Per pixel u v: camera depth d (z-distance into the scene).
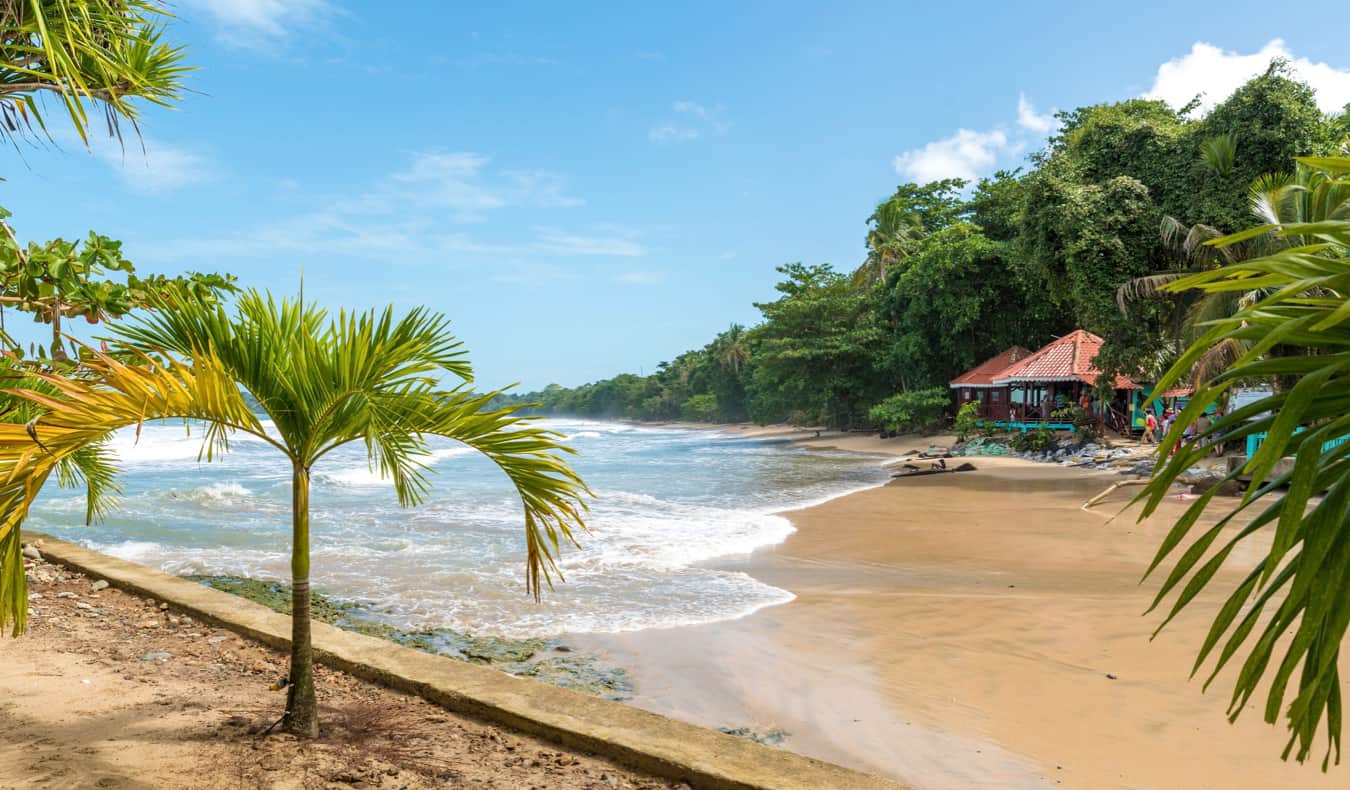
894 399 38.31
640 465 30.16
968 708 5.02
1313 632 1.18
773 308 47.59
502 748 3.56
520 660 5.98
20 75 3.18
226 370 3.15
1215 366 16.19
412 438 3.58
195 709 3.79
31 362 3.72
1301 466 1.15
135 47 3.53
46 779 2.93
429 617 7.16
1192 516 1.33
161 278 4.04
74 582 6.59
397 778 3.16
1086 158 23.69
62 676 4.19
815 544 11.31
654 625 6.97
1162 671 5.62
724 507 15.85
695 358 108.56
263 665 4.61
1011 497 16.70
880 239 49.72
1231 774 4.06
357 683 4.35
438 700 4.07
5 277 3.60
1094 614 7.16
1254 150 18.83
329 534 11.84
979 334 38.38
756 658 6.05
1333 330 1.18
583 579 8.87
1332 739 1.23
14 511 2.52
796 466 28.80
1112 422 29.30
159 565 9.23
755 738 4.59
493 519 13.68
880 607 7.60
